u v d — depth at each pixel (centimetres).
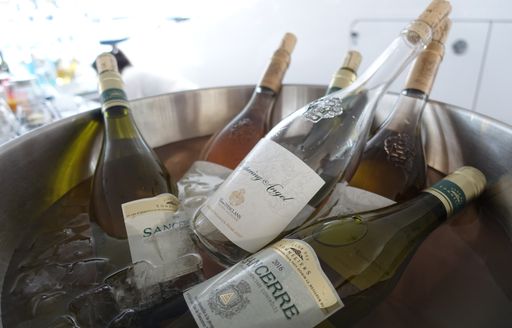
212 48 111
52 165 46
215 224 37
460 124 47
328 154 46
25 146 41
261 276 32
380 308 36
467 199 40
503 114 75
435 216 41
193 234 40
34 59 110
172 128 60
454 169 49
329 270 37
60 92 106
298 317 31
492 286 36
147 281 36
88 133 50
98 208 46
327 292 32
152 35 120
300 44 94
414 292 37
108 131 51
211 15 106
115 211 45
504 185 41
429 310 35
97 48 118
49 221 44
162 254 38
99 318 34
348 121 50
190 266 38
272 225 36
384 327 34
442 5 41
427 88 49
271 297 31
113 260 40
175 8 113
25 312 34
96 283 36
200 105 62
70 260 39
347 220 43
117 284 36
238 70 109
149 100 57
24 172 41
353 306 36
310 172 38
